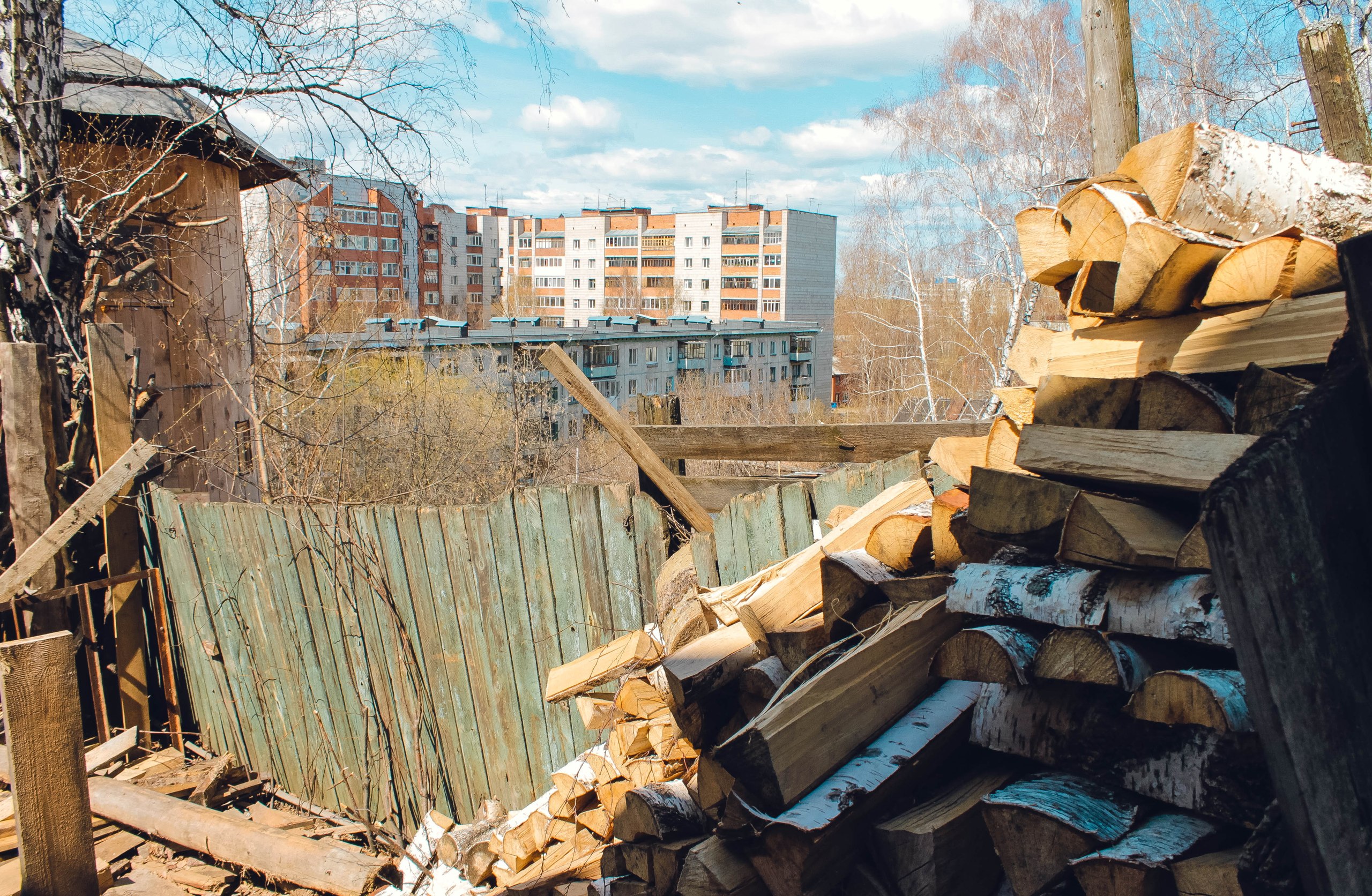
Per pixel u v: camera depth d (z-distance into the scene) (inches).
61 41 245.1
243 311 423.8
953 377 1005.8
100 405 217.2
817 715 84.8
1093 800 73.1
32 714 109.0
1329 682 48.6
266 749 221.8
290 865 167.6
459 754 190.4
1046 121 719.7
